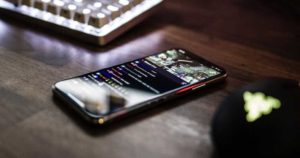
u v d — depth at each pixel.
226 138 0.36
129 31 0.57
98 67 0.49
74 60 0.50
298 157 0.35
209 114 0.42
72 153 0.37
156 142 0.39
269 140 0.35
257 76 0.49
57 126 0.40
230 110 0.37
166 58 0.49
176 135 0.40
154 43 0.55
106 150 0.38
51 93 0.44
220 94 0.45
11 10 0.58
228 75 0.49
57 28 0.55
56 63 0.49
